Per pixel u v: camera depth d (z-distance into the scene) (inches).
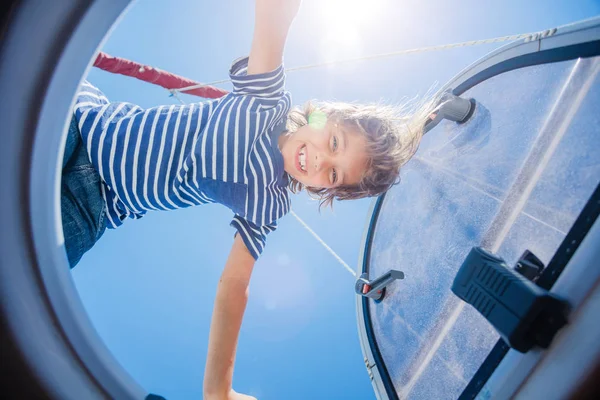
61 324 25.9
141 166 69.5
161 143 70.7
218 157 71.5
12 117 22.4
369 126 85.7
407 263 74.3
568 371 28.4
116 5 24.7
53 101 24.2
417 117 84.8
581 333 29.5
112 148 68.5
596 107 44.1
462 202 63.6
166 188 71.6
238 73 77.9
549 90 52.4
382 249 86.1
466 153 67.1
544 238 44.1
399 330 70.3
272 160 77.5
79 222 65.2
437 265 65.2
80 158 68.0
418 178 81.0
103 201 72.0
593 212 38.6
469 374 49.4
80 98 69.9
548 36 54.1
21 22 21.3
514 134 56.7
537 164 50.2
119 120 71.2
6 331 23.0
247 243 78.5
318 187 95.8
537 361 32.5
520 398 32.9
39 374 24.1
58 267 26.9
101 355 29.0
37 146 24.0
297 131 86.0
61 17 22.6
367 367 77.4
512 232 50.3
